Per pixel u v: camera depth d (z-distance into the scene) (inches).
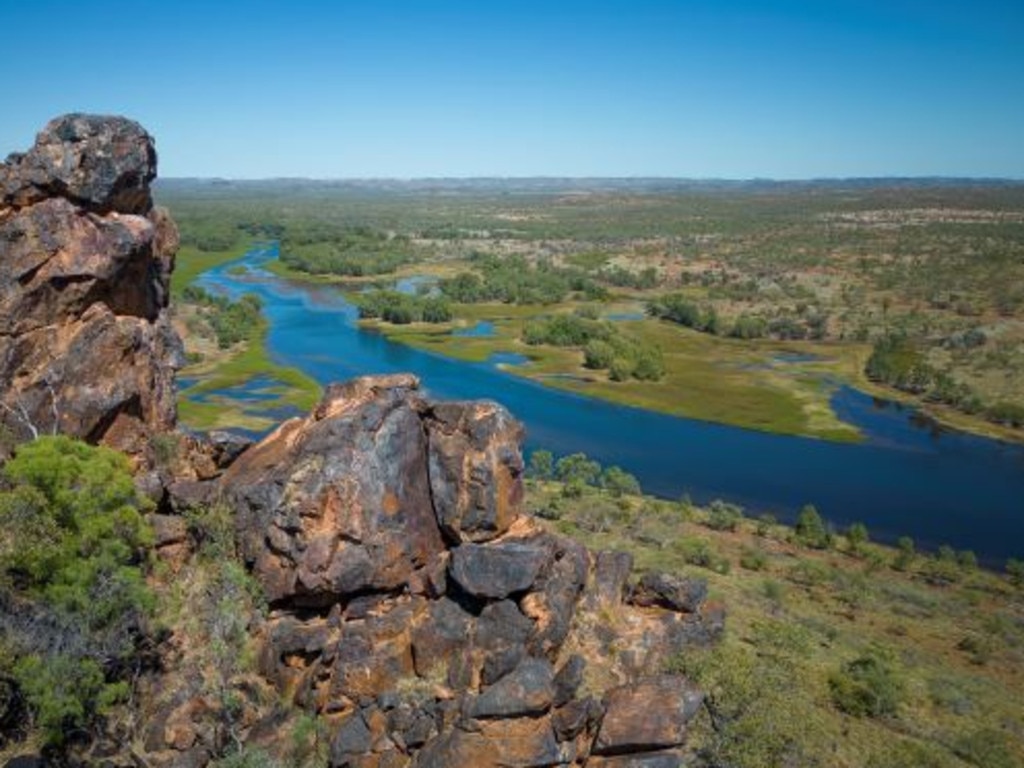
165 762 1259.8
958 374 6737.2
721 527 3740.2
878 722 1911.9
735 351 7706.7
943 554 3570.4
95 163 1659.7
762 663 1632.6
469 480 1488.7
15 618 1258.6
